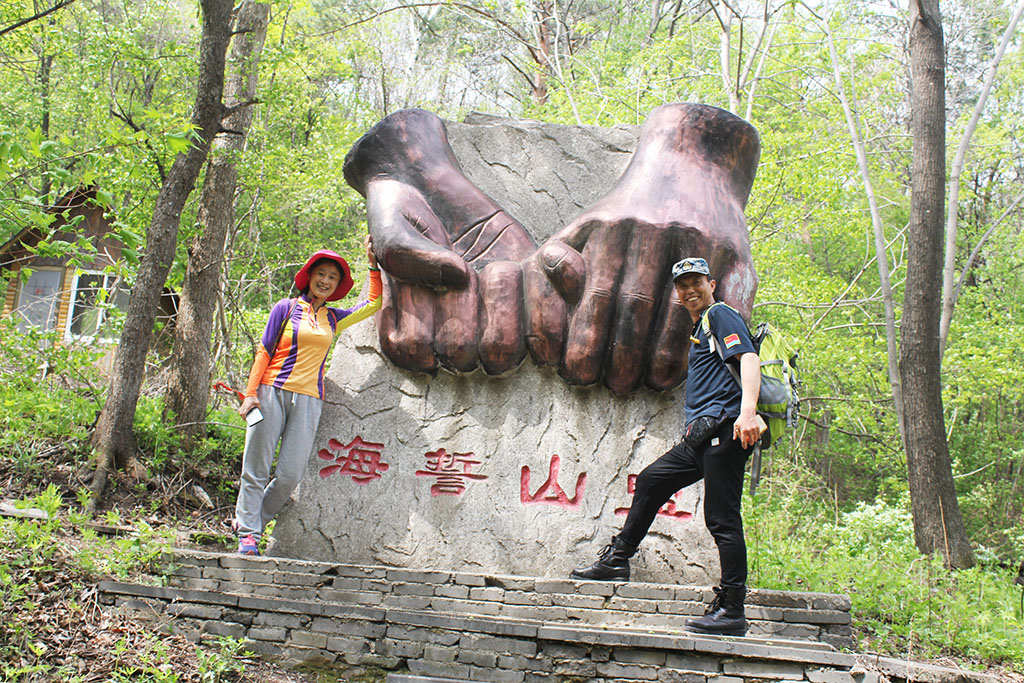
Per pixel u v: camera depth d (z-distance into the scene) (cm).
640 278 461
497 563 458
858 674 338
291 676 383
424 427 484
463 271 480
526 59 1728
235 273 1234
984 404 1386
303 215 1297
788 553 602
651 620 394
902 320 862
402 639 385
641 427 469
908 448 834
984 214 1678
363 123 1819
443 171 519
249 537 450
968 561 789
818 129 1231
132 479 703
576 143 543
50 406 714
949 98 1767
